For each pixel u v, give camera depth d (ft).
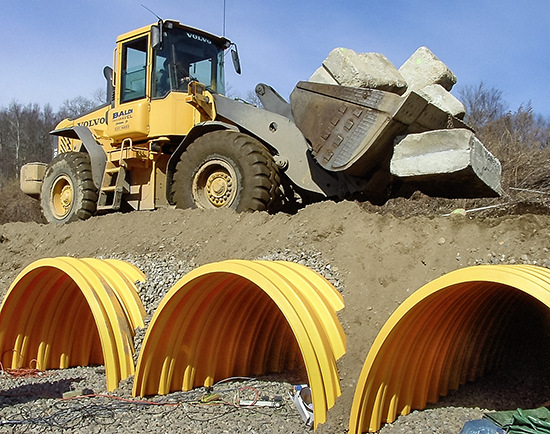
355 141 22.02
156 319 16.99
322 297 15.85
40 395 18.65
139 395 17.49
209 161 24.94
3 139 138.10
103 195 30.68
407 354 14.39
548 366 16.65
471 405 15.26
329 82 23.93
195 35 30.60
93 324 23.84
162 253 23.20
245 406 16.63
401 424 14.12
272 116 25.23
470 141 19.43
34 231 30.60
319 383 13.85
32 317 22.50
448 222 16.51
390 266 16.49
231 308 18.76
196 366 18.76
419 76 25.72
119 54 31.14
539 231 14.58
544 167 35.06
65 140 38.01
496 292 14.34
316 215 20.13
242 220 22.24
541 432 12.44
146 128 29.17
